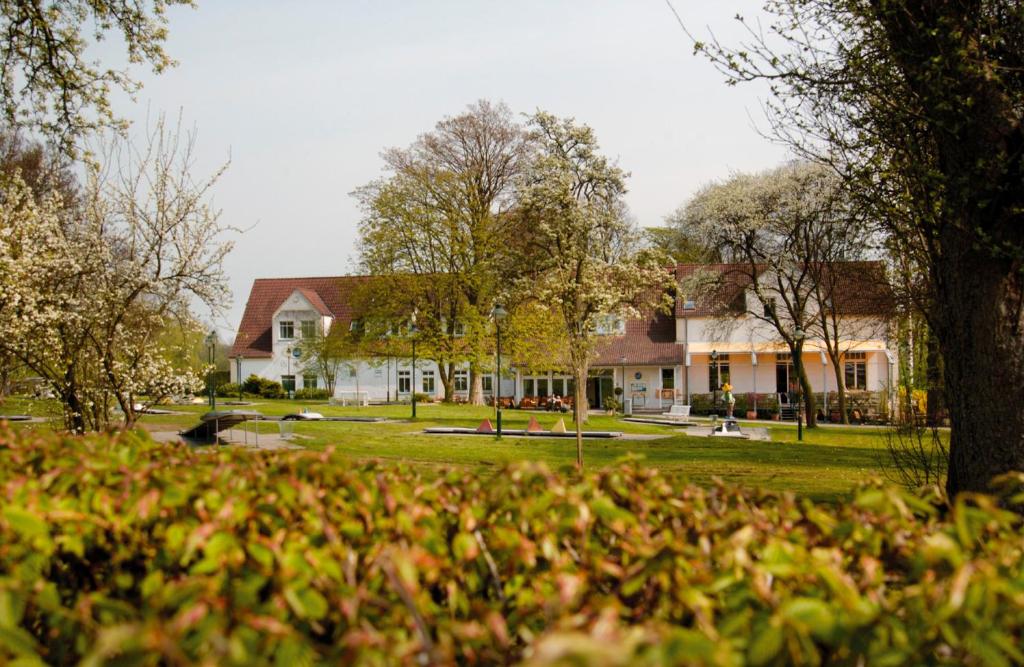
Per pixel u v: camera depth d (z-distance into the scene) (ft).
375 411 137.59
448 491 12.64
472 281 148.97
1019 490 23.95
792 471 58.08
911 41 26.68
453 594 10.00
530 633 9.29
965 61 24.29
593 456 71.67
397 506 11.26
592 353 73.41
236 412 76.33
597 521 11.89
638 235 92.32
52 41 56.80
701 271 148.46
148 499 10.82
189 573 10.24
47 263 51.52
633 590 9.39
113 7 57.47
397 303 157.99
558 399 176.35
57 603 9.66
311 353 199.72
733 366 187.01
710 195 144.36
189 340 57.82
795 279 147.23
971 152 25.22
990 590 8.41
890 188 31.17
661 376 190.29
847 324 150.20
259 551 9.60
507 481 11.66
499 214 148.87
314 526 10.82
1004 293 24.95
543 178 75.10
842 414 138.51
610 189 79.10
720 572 9.47
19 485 11.09
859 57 28.73
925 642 8.71
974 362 25.22
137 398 56.59
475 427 106.83
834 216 102.89
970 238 25.35
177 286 54.19
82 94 57.98
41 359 51.85
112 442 15.23
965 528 9.43
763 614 8.46
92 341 53.06
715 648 6.75
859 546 11.18
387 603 8.95
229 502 10.52
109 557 11.82
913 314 51.16
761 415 170.71
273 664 8.35
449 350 157.79
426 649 7.90
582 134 75.82
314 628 9.53
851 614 8.41
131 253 54.08
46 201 56.80
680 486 13.29
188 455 14.94
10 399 55.72
